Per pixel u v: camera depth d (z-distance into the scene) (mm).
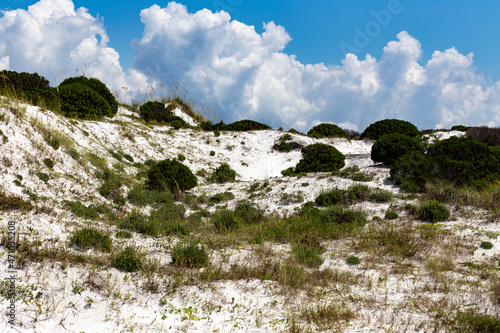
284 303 4789
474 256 6930
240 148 23922
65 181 9695
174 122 25109
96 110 18469
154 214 9828
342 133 29391
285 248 7586
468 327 4016
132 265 5496
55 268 4926
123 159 15805
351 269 6344
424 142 14195
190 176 13969
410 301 4883
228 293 5051
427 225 8656
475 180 11008
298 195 12906
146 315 4234
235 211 10688
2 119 10023
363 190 11977
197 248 6348
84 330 3738
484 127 19812
